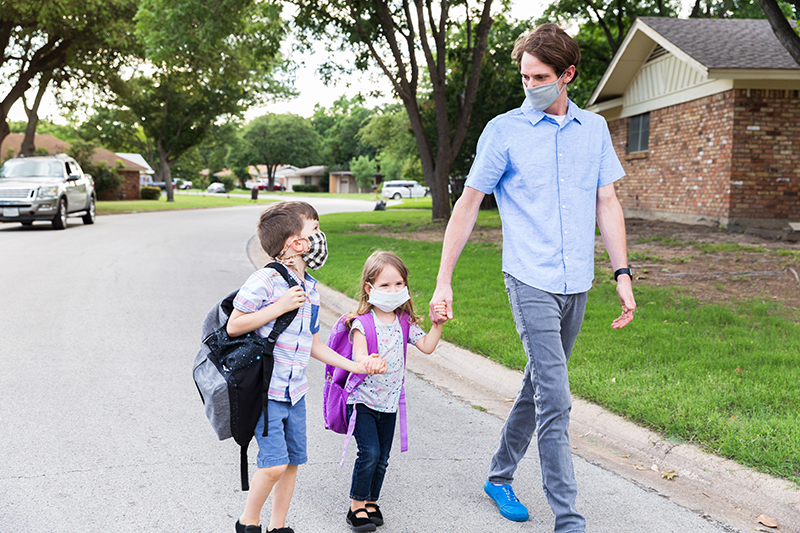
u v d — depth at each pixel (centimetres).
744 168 1486
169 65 1938
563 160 289
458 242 298
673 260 1080
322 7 1900
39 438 396
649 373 486
